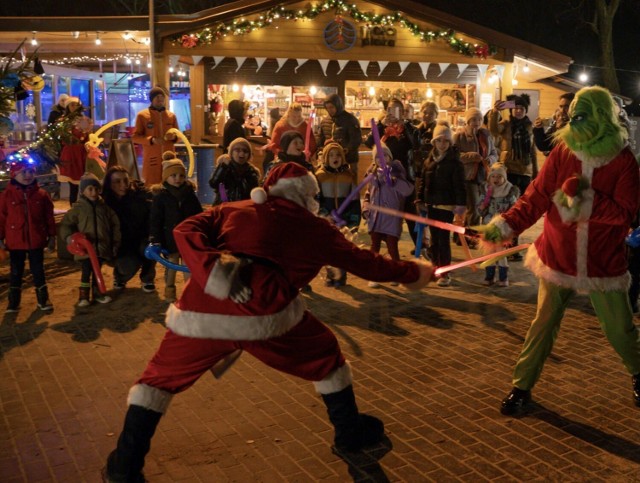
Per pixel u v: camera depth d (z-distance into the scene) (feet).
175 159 21.76
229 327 10.05
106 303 22.26
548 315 13.70
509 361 17.13
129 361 17.13
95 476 11.66
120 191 23.04
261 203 10.78
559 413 14.10
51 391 15.26
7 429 13.42
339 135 29.22
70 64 64.03
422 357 17.42
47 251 30.35
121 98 66.33
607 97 12.80
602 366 16.74
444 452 12.50
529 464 12.05
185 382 10.66
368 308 21.76
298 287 10.82
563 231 13.24
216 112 43.88
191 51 41.37
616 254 13.28
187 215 21.83
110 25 40.57
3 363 16.99
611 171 12.81
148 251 14.30
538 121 27.17
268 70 43.96
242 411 14.20
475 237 13.66
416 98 46.19
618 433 13.21
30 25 40.63
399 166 23.62
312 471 11.85
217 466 12.01
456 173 23.71
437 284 24.52
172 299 22.43
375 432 12.35
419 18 43.09
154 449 12.60
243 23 41.24
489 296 23.21
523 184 29.94
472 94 46.60
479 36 43.57
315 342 11.14
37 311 21.40
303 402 14.65
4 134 24.98
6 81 24.38
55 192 42.29
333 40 42.75
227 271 9.70
